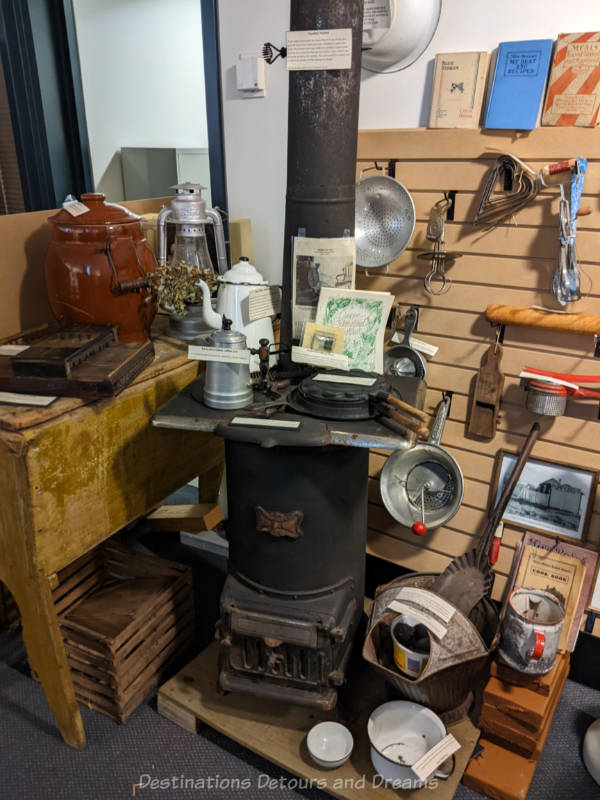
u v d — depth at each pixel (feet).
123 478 5.59
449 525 6.74
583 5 4.93
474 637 4.92
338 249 5.21
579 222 5.32
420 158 5.82
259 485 4.97
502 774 5.24
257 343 5.90
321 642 5.06
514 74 5.21
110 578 6.90
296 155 5.05
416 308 6.25
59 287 5.90
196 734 5.77
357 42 4.76
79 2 9.82
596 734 5.57
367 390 4.79
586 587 6.07
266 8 6.33
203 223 6.56
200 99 13.19
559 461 5.97
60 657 5.24
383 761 4.83
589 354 5.61
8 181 9.85
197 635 7.00
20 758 5.53
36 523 4.74
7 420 4.53
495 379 6.02
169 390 5.95
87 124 10.49
